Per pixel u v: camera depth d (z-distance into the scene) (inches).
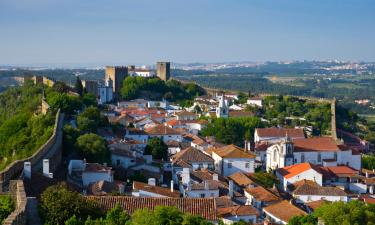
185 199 2812.5
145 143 6235.2
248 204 4097.0
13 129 6156.5
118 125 7514.8
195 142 7253.9
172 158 5944.9
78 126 5920.3
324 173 6269.7
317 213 3422.7
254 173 5984.3
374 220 3240.7
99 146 4699.8
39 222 2230.6
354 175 6343.5
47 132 4938.5
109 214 2305.6
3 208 2311.8
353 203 3425.2
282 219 3988.7
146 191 3811.5
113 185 3833.7
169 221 2242.9
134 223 2224.4
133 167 5073.8
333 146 7135.8
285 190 5625.0
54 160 3944.4
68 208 2292.1
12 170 2733.8
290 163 6884.8
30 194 2620.6
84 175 3981.3
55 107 6289.4
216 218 2682.1
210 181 4500.5
